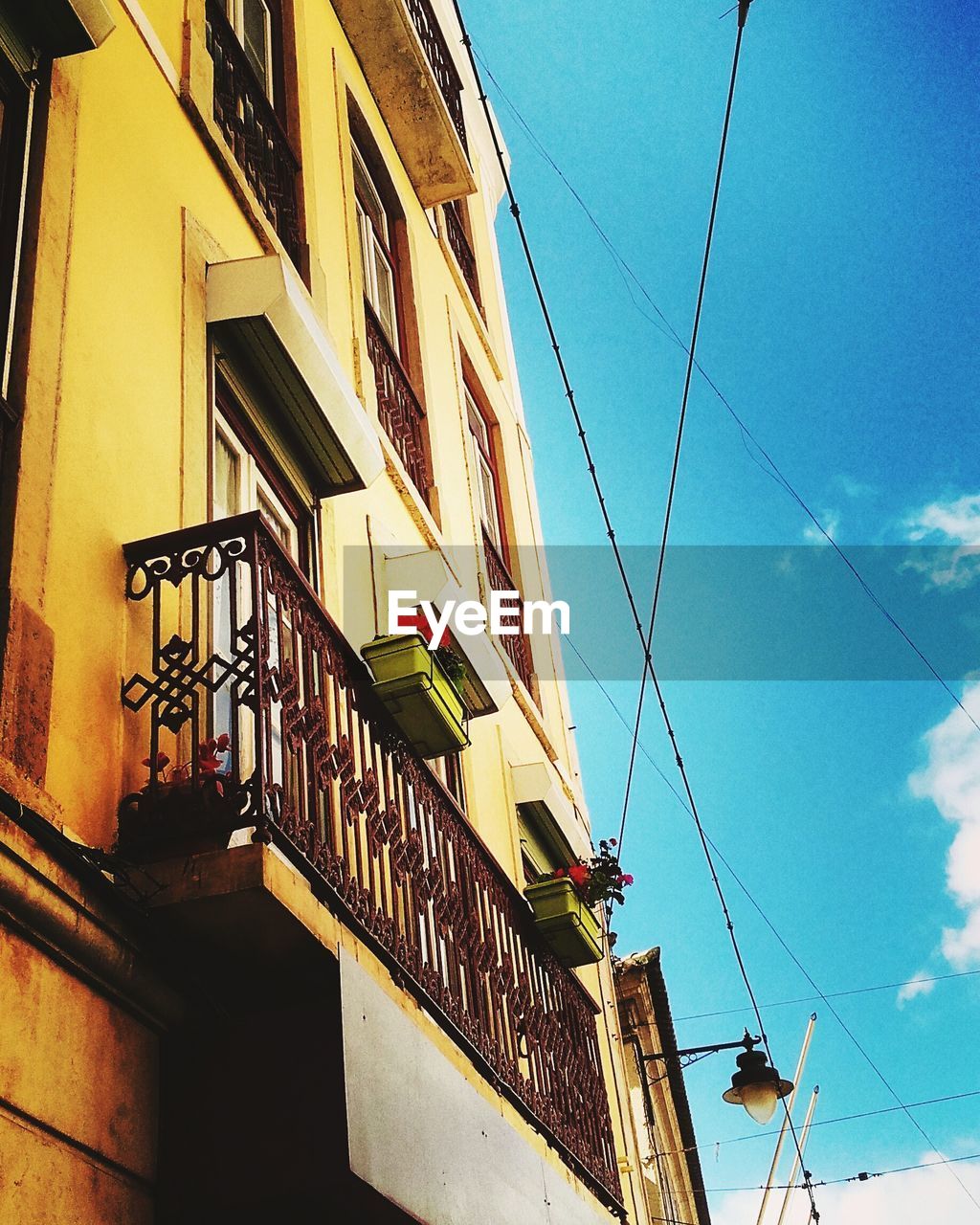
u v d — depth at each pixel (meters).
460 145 11.17
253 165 7.28
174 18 6.57
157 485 5.00
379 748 5.68
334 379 6.36
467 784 8.93
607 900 8.67
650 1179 12.53
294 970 4.35
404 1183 4.29
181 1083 4.09
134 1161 3.85
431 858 5.88
